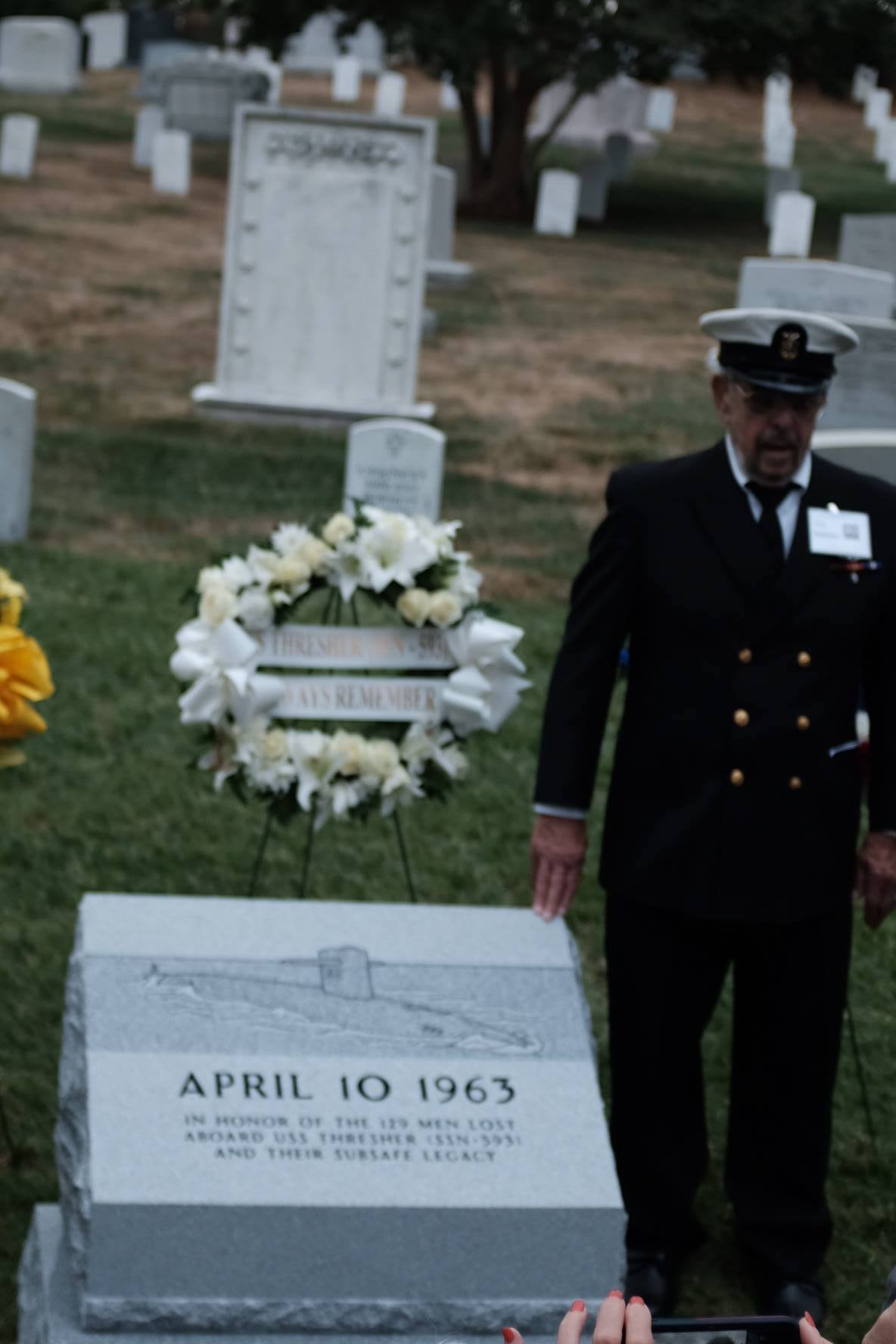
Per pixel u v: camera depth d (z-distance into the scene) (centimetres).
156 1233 311
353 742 437
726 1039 517
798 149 3139
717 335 371
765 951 388
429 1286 320
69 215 1950
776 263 1385
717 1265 417
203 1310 313
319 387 1252
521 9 2106
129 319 1554
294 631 443
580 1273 324
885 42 2145
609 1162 329
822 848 381
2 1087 465
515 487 1166
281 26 2169
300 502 1088
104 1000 339
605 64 2058
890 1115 486
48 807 643
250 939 355
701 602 375
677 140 3114
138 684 771
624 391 1449
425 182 1216
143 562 941
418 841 636
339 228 1226
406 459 962
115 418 1243
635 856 385
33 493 1068
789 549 376
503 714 446
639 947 387
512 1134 332
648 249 2127
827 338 364
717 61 2222
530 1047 346
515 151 2264
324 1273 317
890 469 835
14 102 2742
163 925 355
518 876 616
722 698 375
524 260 1969
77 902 572
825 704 377
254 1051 336
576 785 385
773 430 366
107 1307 311
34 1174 432
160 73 2648
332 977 351
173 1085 328
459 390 1411
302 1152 322
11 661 373
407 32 2094
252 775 436
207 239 1911
